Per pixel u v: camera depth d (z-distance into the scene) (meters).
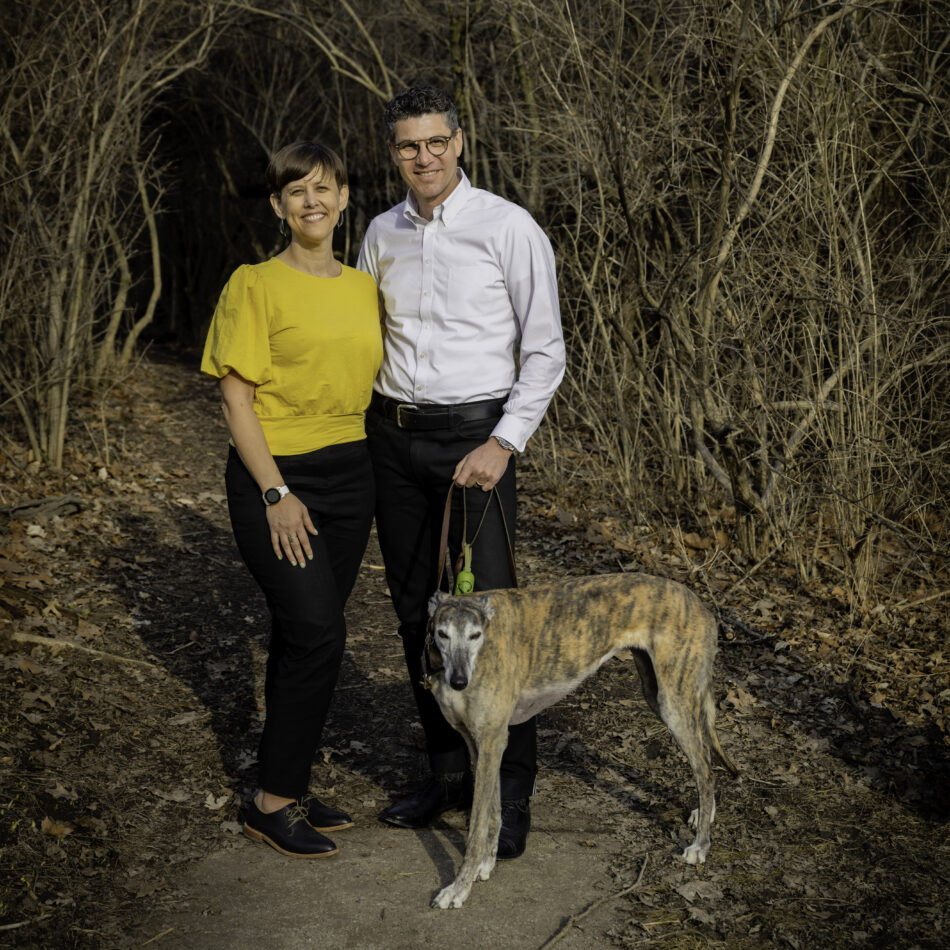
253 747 4.40
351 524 3.67
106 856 3.55
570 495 7.95
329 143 13.20
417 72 11.38
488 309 3.54
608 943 3.17
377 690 5.00
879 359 6.23
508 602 3.49
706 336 6.49
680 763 4.39
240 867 3.56
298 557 3.43
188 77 12.91
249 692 4.89
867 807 4.02
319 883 3.47
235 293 3.38
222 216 13.67
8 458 7.88
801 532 6.61
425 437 3.61
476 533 3.59
